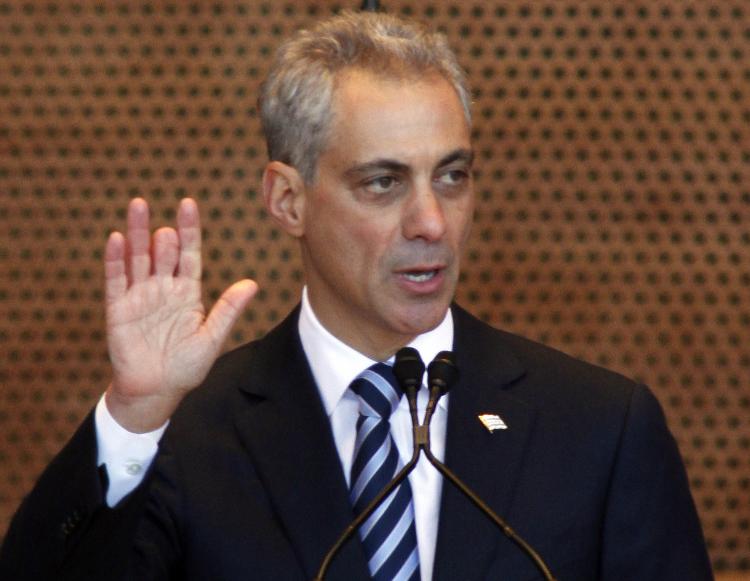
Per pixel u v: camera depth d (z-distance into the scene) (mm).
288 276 18328
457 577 7883
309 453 8273
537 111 18469
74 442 7434
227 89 18328
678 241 18531
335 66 7934
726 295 18516
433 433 8383
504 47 18469
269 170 8375
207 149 18312
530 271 18406
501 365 8680
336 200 7895
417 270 7809
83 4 18219
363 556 7898
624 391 8648
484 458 8227
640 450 8391
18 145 18156
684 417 18438
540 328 18391
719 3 18609
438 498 8180
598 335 18422
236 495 8219
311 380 8516
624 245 18469
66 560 7305
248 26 18359
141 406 7387
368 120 7727
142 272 7469
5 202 18141
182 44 18297
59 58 18203
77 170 18234
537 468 8258
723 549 18391
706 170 18531
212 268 18234
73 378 18219
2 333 18141
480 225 18391
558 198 18469
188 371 7449
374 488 8070
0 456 18094
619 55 18578
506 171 18422
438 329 8539
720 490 18422
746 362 18516
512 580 7918
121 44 18250
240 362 8930
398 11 18375
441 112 7754
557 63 18469
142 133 18281
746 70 18609
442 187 7848
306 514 8070
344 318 8398
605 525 8250
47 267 18172
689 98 18594
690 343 18469
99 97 18281
